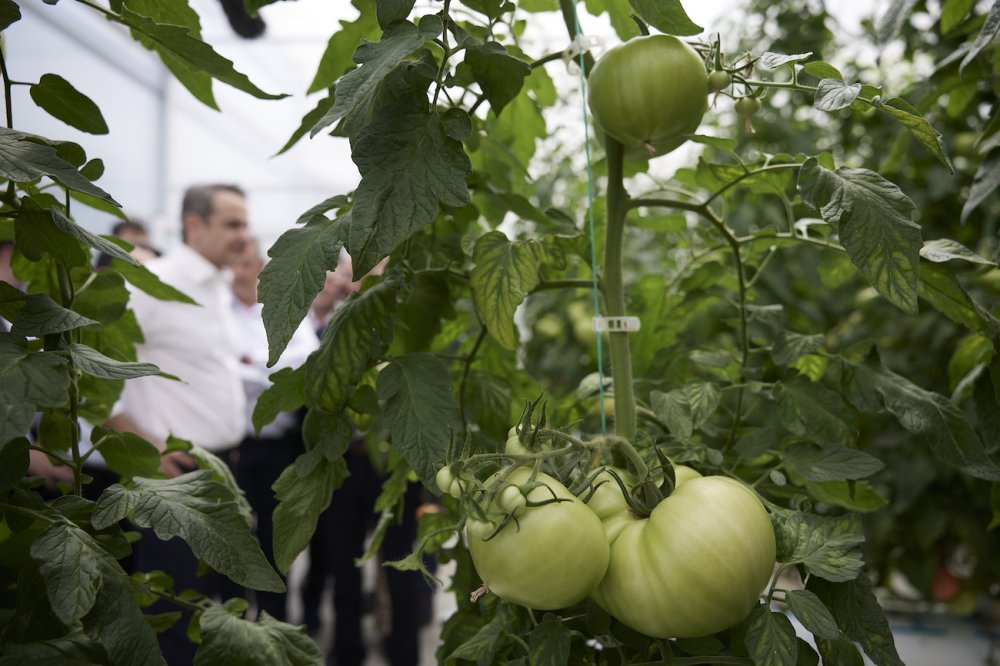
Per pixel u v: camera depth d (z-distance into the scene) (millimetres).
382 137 572
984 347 917
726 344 1797
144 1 832
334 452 730
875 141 1986
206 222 2426
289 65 5227
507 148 1090
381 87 625
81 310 833
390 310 739
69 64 3943
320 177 6238
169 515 628
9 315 641
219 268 2500
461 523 542
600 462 613
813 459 753
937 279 765
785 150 2154
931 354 1889
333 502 2652
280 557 754
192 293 2348
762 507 582
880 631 636
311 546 2992
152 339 2289
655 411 782
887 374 807
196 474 689
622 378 764
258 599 2686
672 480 608
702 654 662
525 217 1008
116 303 842
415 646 2592
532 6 1031
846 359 819
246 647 704
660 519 552
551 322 2479
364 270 544
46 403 527
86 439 1978
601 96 654
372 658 2896
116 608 564
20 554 650
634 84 630
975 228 1840
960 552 1991
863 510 901
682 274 1062
